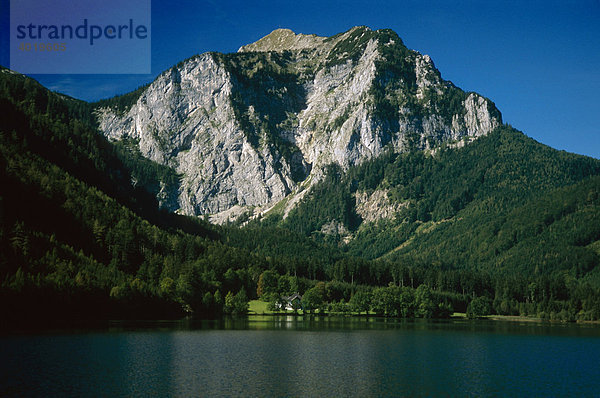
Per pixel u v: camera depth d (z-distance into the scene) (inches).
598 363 4968.0
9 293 6107.3
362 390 3720.5
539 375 4362.7
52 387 3447.3
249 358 4741.6
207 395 3432.6
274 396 3484.3
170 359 4512.8
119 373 3895.2
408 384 3939.5
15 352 4530.0
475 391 3784.5
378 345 5890.8
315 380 3966.5
